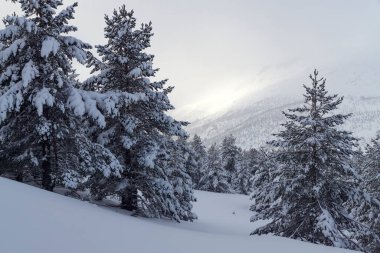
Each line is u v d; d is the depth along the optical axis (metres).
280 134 18.48
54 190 18.00
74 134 15.80
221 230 24.67
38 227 7.31
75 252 6.62
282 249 9.99
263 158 59.56
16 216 7.54
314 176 17.78
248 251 9.30
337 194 17.69
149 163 17.16
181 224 20.83
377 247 22.08
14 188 10.02
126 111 18.45
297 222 18.06
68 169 15.08
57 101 14.82
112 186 17.98
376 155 26.48
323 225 15.95
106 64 18.95
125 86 18.75
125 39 18.61
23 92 14.40
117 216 11.37
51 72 15.34
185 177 23.28
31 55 15.26
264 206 19.03
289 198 18.22
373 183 25.64
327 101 17.91
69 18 15.88
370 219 23.19
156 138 19.41
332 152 17.94
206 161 74.50
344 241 16.06
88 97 15.63
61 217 8.50
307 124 17.41
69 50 15.96
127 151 18.50
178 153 23.94
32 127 15.23
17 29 14.88
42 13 15.56
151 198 19.12
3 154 15.25
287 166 18.17
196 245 9.09
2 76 14.86
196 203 48.97
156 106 19.00
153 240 8.73
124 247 7.59
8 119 15.38
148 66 18.59
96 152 15.80
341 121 17.73
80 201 12.54
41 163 16.28
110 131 17.70
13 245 6.18
